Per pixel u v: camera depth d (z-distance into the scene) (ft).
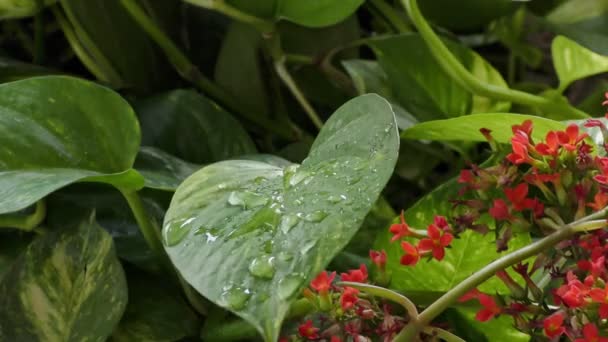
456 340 2.21
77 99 2.50
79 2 3.09
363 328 2.28
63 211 2.71
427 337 2.26
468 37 3.74
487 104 3.12
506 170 2.30
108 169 2.52
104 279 2.47
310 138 3.26
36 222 2.68
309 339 2.30
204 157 2.93
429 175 3.47
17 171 2.42
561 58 3.03
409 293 2.41
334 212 2.08
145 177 2.58
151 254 2.66
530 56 3.60
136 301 2.60
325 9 2.90
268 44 3.05
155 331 2.55
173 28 3.42
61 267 2.49
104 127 2.52
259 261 2.04
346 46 3.20
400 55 3.10
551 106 3.02
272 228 2.10
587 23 3.28
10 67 3.08
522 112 3.18
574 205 2.26
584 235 2.23
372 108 2.25
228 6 2.93
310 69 3.34
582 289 2.14
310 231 2.06
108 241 2.50
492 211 2.26
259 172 2.28
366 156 2.17
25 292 2.48
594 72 3.02
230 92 3.26
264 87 3.24
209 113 2.96
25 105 2.47
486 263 2.50
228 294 2.01
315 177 2.18
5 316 2.46
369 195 2.08
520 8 3.44
